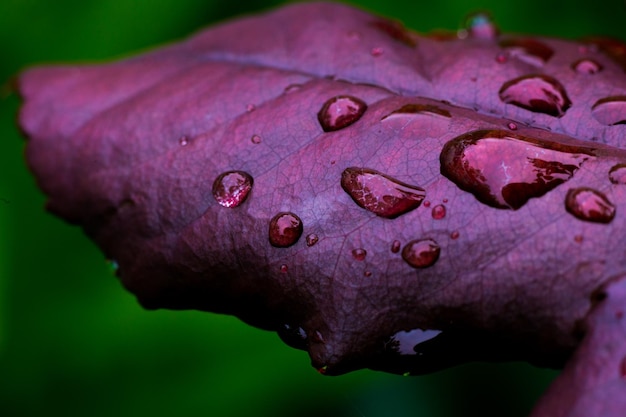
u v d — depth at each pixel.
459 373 0.23
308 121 0.16
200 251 0.15
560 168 0.15
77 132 0.16
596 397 0.14
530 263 0.15
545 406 0.14
